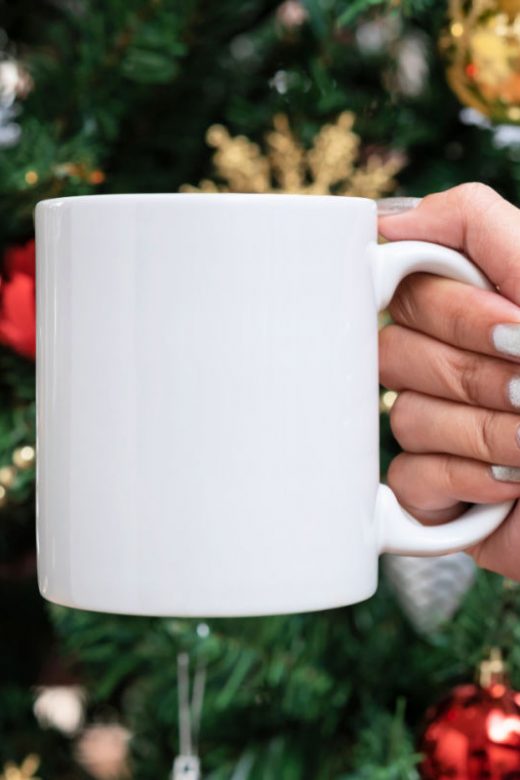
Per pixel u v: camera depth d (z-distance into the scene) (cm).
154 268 42
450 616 69
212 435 42
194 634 70
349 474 43
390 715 75
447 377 47
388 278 45
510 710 61
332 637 76
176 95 81
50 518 44
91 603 43
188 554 42
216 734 77
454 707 62
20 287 64
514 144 80
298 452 42
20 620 88
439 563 67
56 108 75
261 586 42
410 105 80
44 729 88
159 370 42
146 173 83
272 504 42
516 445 46
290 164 70
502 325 45
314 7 73
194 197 42
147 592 42
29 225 74
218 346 42
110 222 42
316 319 42
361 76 81
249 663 71
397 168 74
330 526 43
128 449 42
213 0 74
